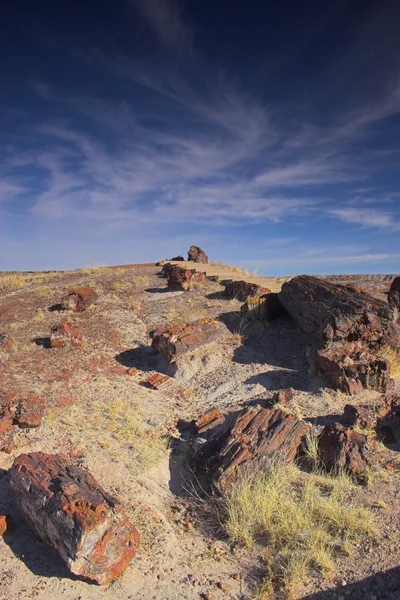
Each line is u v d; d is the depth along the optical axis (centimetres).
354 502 548
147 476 611
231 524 514
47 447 632
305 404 809
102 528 420
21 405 684
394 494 559
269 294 1295
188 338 1030
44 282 1906
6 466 586
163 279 1927
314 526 505
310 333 1021
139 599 412
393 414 741
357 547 472
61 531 420
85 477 484
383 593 405
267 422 670
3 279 1967
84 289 1432
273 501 534
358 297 1030
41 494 452
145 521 516
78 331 1092
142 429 732
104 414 768
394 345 955
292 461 626
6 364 941
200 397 901
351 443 617
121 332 1219
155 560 461
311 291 1123
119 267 2436
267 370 970
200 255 2619
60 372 929
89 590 418
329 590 418
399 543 469
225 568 462
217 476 582
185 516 552
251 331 1189
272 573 447
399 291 1212
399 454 655
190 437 735
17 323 1249
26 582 421
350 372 845
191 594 422
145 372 1003
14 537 480
